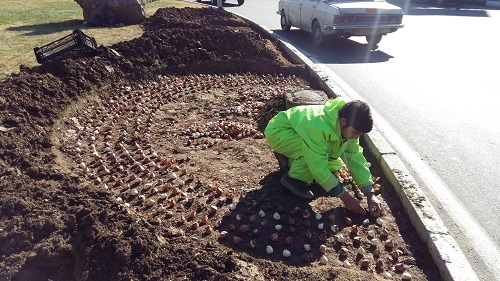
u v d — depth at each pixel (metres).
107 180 4.93
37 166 4.74
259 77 9.46
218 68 9.73
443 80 9.28
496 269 3.77
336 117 4.11
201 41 10.09
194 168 5.26
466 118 7.19
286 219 4.20
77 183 4.52
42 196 4.17
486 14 20.66
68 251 3.46
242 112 7.20
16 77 6.82
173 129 6.53
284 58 10.77
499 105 7.81
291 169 4.61
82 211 3.83
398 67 10.33
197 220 4.21
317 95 6.28
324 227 4.12
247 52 10.20
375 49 12.39
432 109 7.59
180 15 14.19
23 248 3.53
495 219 4.50
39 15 15.29
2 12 15.84
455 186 5.13
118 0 13.28
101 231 3.57
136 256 3.32
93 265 3.31
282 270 3.40
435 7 23.61
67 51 8.25
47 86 6.77
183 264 3.28
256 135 6.21
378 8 12.14
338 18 11.94
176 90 8.34
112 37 11.02
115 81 8.22
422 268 3.66
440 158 5.81
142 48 9.20
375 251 3.78
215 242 3.83
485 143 6.28
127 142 6.08
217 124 6.62
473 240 4.16
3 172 4.53
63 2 19.47
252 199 4.54
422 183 5.18
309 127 4.16
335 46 12.84
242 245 3.82
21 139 5.32
